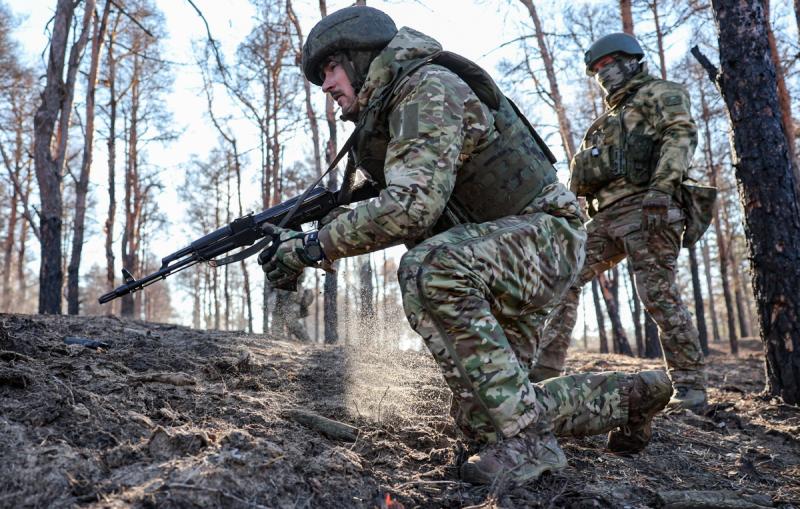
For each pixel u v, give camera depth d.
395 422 2.54
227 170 23.09
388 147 1.99
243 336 4.59
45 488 1.55
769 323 3.93
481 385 1.92
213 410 2.31
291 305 7.26
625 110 3.77
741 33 4.13
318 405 2.64
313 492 1.76
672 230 3.62
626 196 3.76
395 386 3.20
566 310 3.54
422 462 2.18
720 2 4.23
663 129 3.60
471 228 2.03
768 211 3.98
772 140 4.04
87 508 1.49
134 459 1.78
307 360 3.64
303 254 1.99
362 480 1.90
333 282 7.72
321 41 2.18
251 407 2.44
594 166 3.82
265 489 1.70
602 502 1.98
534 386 2.12
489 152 2.09
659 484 2.26
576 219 2.26
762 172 4.03
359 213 1.90
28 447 1.70
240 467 1.75
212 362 3.06
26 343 2.72
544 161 2.25
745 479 2.44
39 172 8.76
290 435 2.17
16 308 25.44
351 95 2.24
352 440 2.26
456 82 2.00
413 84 1.98
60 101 8.94
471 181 2.11
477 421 1.97
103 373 2.51
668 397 2.27
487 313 1.93
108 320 4.76
